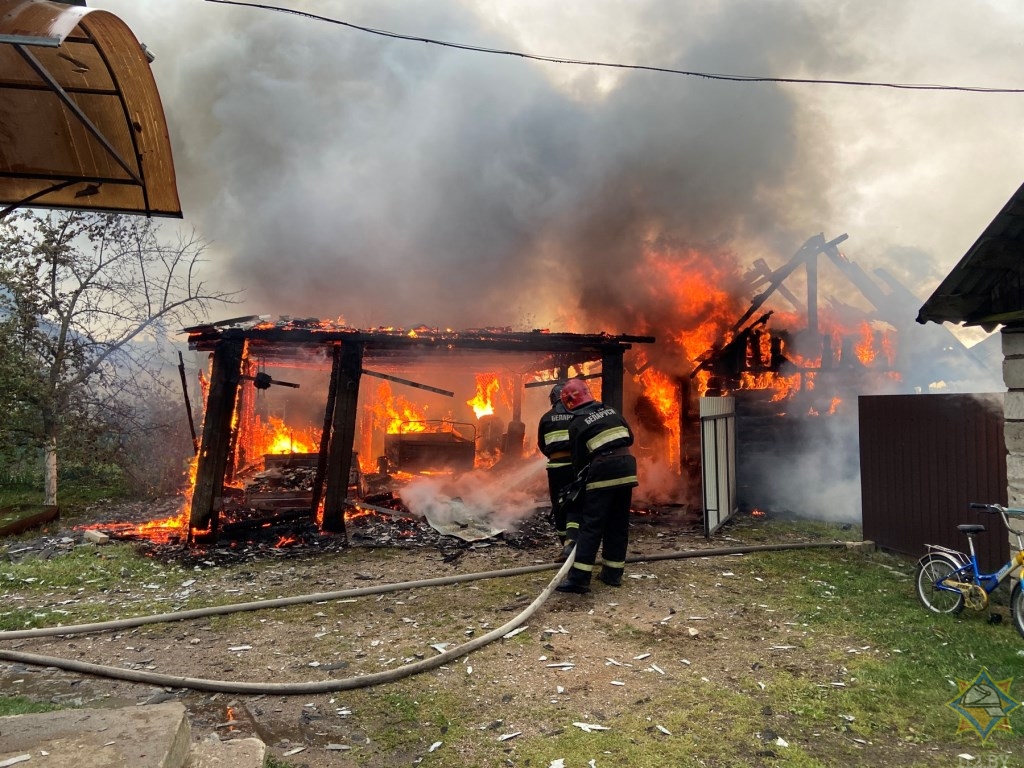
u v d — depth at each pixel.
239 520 8.47
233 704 3.73
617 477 5.93
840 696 3.78
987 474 6.28
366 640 4.79
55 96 3.68
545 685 3.98
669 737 3.33
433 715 3.60
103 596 5.84
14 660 4.28
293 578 6.48
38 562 6.86
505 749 3.23
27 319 10.13
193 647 4.66
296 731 3.44
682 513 10.23
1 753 2.27
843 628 4.94
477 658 4.40
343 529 8.23
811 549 7.76
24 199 4.23
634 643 4.67
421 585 6.11
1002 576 4.86
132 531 8.51
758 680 4.02
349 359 8.30
